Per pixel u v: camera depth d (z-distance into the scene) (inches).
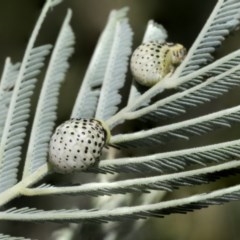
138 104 4.7
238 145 4.2
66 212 4.4
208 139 6.5
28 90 4.8
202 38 4.6
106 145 4.6
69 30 5.0
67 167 4.5
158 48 4.7
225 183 6.3
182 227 6.7
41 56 4.9
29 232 6.6
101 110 4.7
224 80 4.4
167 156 4.4
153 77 4.7
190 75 4.6
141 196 6.0
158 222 6.6
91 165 4.5
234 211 6.8
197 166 4.7
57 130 4.5
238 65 4.4
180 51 4.7
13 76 4.9
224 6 4.5
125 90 5.2
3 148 4.6
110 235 6.4
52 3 5.0
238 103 6.7
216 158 4.3
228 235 6.8
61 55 4.9
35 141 4.6
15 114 4.7
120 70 4.8
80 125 4.5
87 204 6.3
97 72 4.8
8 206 6.5
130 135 4.5
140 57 4.7
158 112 4.6
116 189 4.4
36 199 6.5
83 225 6.4
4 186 4.6
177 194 6.0
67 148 4.4
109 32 5.0
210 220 6.8
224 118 4.4
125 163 4.5
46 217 4.4
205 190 6.2
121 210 4.3
